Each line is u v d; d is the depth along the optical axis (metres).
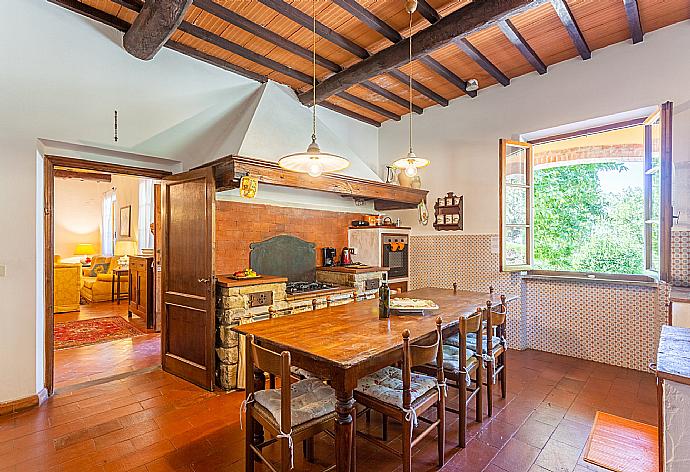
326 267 4.73
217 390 3.29
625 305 3.77
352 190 4.23
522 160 4.44
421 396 2.08
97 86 3.22
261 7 3.07
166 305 3.74
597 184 4.23
